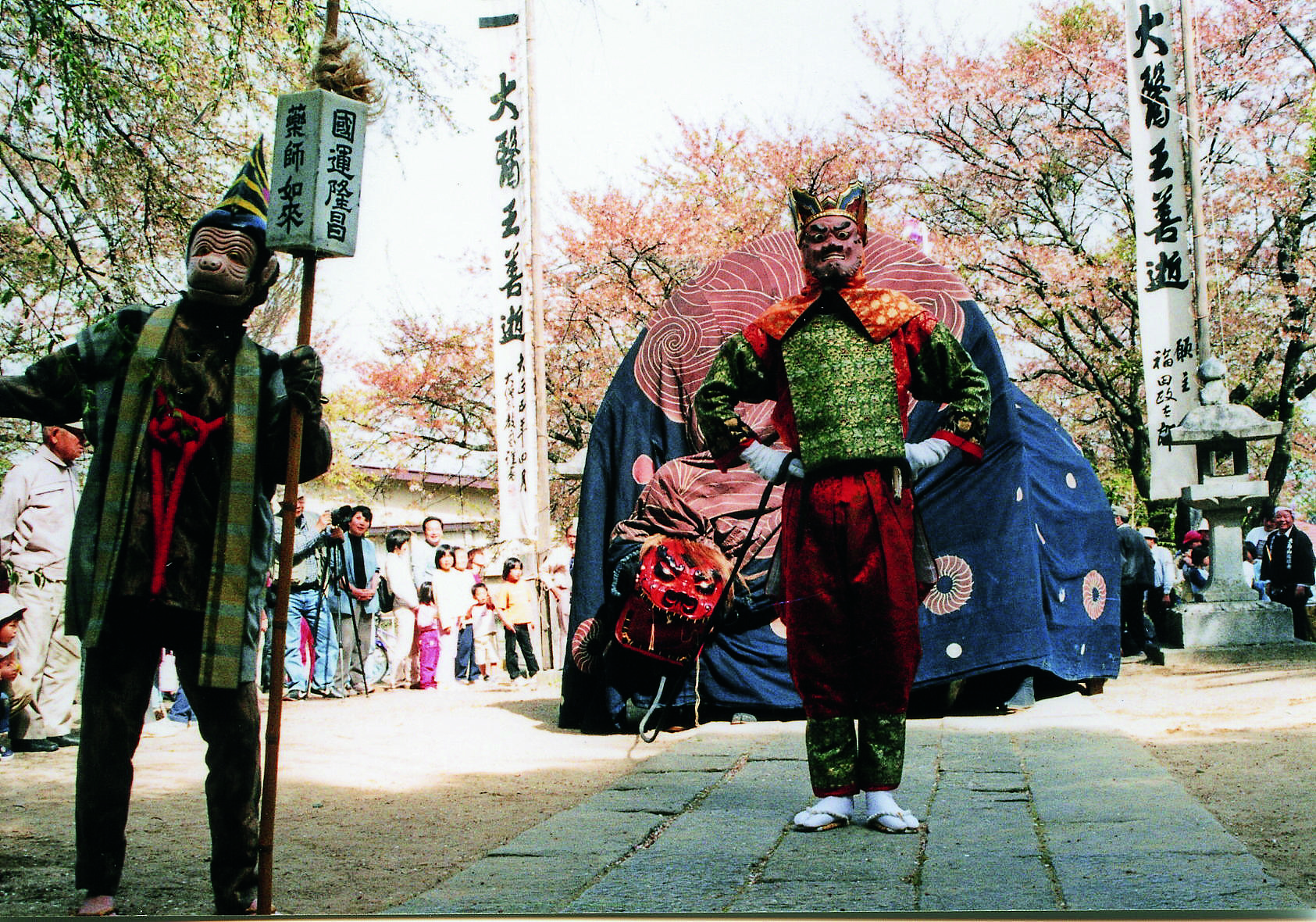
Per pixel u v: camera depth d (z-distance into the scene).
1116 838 3.52
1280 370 20.28
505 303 14.02
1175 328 11.64
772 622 7.01
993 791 4.45
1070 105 19.66
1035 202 20.47
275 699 2.97
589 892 3.16
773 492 7.07
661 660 6.27
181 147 7.32
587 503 7.36
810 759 3.94
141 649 3.12
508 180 13.98
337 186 3.15
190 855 3.97
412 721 7.87
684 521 7.00
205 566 3.12
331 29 3.26
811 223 3.95
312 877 3.61
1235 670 9.27
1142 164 11.83
